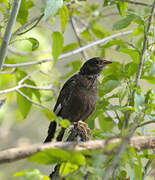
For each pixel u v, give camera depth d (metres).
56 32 8.62
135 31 9.87
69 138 9.36
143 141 6.57
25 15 9.86
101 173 5.77
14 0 8.33
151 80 9.31
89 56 13.93
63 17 8.70
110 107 8.61
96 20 13.31
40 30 13.10
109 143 5.72
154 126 11.00
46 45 13.33
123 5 10.39
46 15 7.87
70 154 5.70
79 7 12.96
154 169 8.37
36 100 12.15
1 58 8.41
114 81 9.21
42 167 13.98
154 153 8.60
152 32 9.61
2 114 13.34
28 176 5.70
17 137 14.75
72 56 15.99
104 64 11.40
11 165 13.66
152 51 10.28
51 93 12.85
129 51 9.45
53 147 5.90
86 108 11.05
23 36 12.62
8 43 8.41
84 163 5.75
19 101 10.88
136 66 9.54
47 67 12.91
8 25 8.34
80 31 13.70
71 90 11.09
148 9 9.62
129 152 6.10
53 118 6.70
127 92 8.99
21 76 11.04
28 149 5.71
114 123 10.44
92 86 11.17
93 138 8.69
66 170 5.95
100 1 15.48
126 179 8.48
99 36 13.47
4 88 13.08
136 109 8.06
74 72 12.68
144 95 8.95
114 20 15.59
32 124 15.30
